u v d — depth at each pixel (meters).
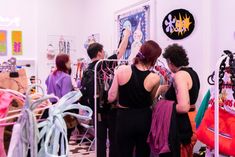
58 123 1.15
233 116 1.51
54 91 3.19
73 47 5.84
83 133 4.42
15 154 1.08
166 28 3.29
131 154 2.16
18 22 5.46
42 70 5.59
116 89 2.12
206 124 1.66
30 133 1.06
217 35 2.67
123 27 4.14
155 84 2.11
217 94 1.45
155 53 2.10
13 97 1.24
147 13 3.56
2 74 1.96
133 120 2.07
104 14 4.85
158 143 2.03
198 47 2.89
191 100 2.13
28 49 5.56
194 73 2.16
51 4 5.63
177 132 2.00
